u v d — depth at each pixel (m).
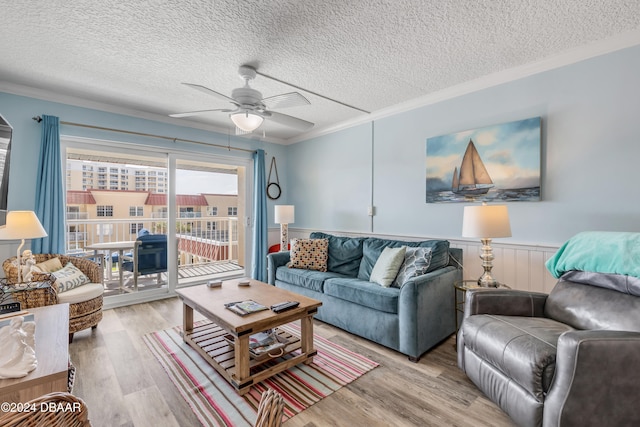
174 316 3.14
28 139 2.92
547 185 2.43
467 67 2.53
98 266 2.91
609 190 2.15
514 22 1.92
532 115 2.49
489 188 2.70
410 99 3.24
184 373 2.04
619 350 1.23
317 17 1.86
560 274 2.07
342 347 2.45
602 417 1.24
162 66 2.50
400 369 2.11
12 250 2.82
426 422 1.58
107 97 3.17
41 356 1.17
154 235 3.85
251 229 4.73
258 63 2.45
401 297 2.27
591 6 1.77
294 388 1.88
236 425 1.55
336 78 2.73
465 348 1.91
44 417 0.59
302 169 4.80
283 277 3.43
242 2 1.72
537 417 1.36
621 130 2.10
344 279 2.92
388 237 3.57
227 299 2.28
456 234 2.97
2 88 2.79
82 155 3.46
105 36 2.06
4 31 2.00
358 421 1.59
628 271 1.64
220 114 3.71
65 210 3.11
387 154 3.57
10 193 2.82
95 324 2.67
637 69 2.04
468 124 2.86
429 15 1.85
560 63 2.34
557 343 1.35
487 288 2.20
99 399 1.76
